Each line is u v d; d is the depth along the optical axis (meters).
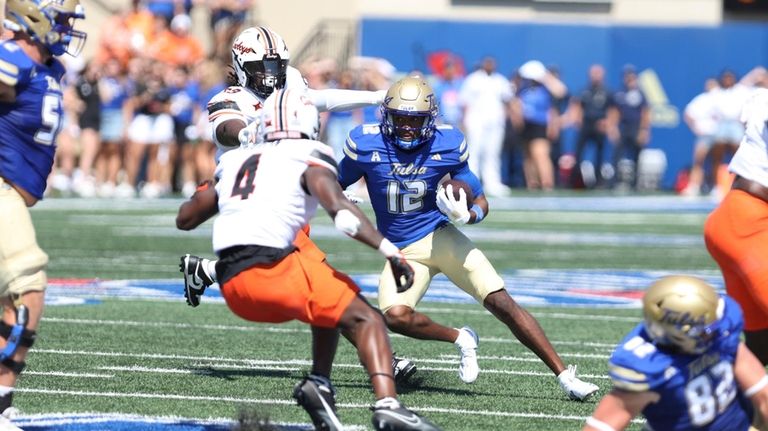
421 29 88.00
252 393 22.19
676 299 14.62
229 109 23.20
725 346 15.11
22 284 17.73
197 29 90.19
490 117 80.06
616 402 15.23
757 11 93.19
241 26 82.69
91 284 38.22
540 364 26.28
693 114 82.62
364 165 22.92
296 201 17.58
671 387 15.03
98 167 74.00
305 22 93.25
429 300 37.00
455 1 93.12
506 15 93.00
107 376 23.41
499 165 83.31
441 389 23.23
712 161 85.06
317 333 18.30
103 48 75.62
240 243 17.38
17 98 17.89
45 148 18.28
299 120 18.03
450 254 22.77
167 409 20.52
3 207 17.83
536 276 43.12
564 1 92.75
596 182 86.50
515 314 22.42
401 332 23.08
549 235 59.09
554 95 83.75
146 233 55.16
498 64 88.25
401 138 22.58
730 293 19.97
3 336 17.81
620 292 39.09
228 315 32.50
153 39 75.50
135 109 72.69
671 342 14.91
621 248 53.69
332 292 17.42
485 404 21.77
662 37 88.06
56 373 23.56
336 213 17.14
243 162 18.03
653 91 88.56
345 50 92.44
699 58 88.00
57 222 59.19
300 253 17.80
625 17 93.00
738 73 87.88
